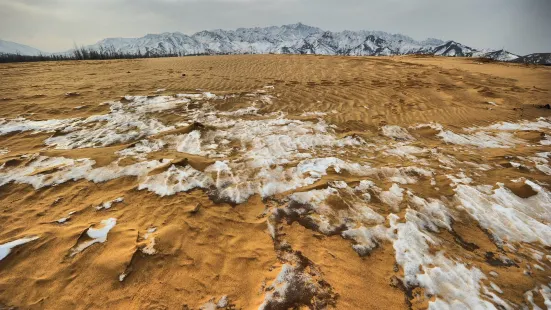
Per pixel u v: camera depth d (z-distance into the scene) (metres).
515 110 9.01
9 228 3.41
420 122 7.82
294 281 2.85
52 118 7.59
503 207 4.04
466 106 9.27
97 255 3.01
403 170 4.98
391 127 7.36
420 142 6.57
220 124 7.19
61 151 5.40
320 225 3.64
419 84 11.90
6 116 7.68
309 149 5.89
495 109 9.07
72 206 3.82
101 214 3.67
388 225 3.64
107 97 9.48
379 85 11.55
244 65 16.86
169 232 3.33
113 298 2.61
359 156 5.66
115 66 17.67
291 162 5.21
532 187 4.44
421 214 3.84
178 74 13.83
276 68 15.69
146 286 2.72
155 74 13.88
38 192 4.10
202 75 13.48
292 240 3.40
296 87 11.05
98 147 5.90
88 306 2.54
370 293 2.77
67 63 21.73
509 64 23.36
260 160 5.19
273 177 4.65
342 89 10.84
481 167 5.27
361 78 12.99
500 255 3.29
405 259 3.14
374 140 6.55
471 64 20.94
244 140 6.23
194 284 2.78
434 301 2.70
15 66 19.05
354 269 3.03
